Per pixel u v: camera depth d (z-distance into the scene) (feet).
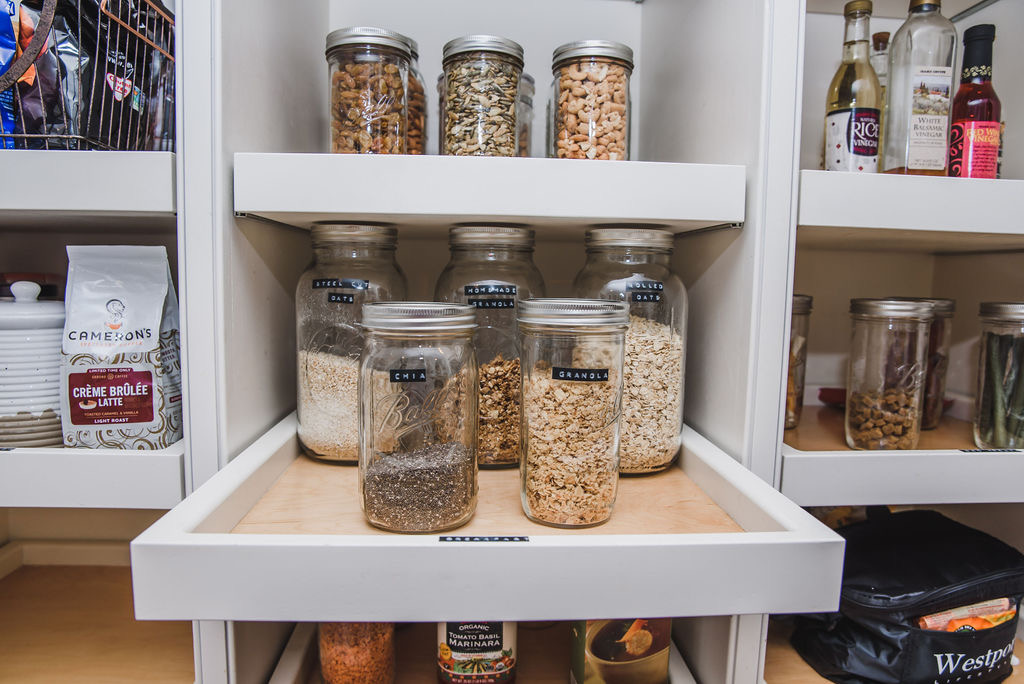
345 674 2.41
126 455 2.27
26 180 2.14
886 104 3.01
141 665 2.74
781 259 2.40
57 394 2.52
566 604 1.77
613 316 2.11
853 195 2.38
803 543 1.80
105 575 3.60
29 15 2.32
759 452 2.49
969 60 2.79
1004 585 2.80
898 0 3.50
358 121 2.63
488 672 2.50
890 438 2.92
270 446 2.57
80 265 2.48
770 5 2.31
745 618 2.24
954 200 2.43
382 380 2.14
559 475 2.18
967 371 3.87
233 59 2.30
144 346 2.46
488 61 2.64
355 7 3.60
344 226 2.66
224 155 2.23
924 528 3.33
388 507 2.06
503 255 2.85
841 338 4.13
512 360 2.80
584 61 2.68
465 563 1.74
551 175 2.32
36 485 2.26
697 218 2.40
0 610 3.19
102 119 2.30
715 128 2.75
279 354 2.97
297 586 1.72
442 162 2.28
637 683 2.50
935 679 2.70
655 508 2.42
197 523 1.84
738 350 2.55
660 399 2.75
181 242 2.22
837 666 2.78
